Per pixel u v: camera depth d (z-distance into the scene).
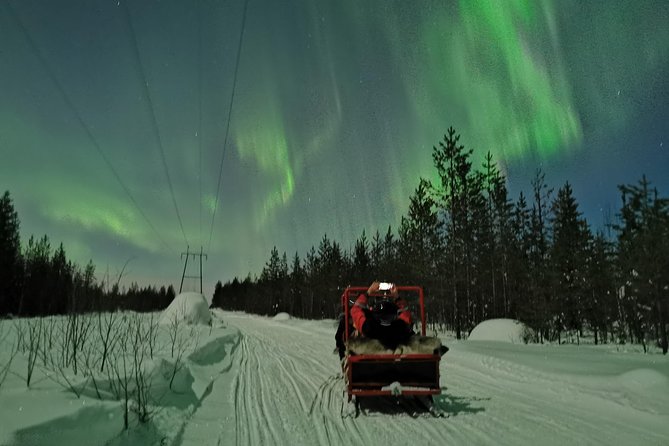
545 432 5.09
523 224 33.12
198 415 5.88
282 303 72.19
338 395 7.40
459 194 24.77
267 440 4.94
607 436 4.91
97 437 3.77
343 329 7.52
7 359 5.58
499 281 29.75
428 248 27.52
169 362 7.11
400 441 4.86
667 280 14.35
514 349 12.65
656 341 16.09
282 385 8.30
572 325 22.47
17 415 3.45
